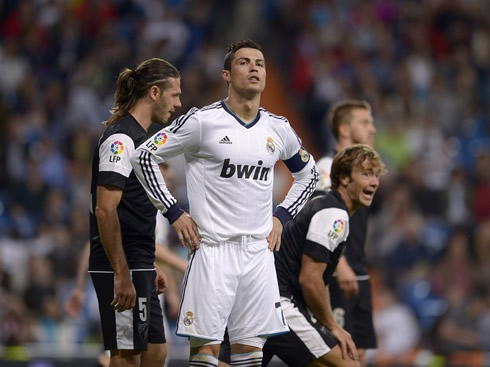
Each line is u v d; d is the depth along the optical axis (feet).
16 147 164.86
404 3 206.39
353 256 77.10
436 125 182.39
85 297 128.57
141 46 185.98
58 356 94.79
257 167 58.95
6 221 148.87
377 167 67.67
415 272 140.77
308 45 191.31
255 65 59.11
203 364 58.13
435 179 163.63
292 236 67.21
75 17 190.80
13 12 193.26
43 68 184.75
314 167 64.18
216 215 58.44
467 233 143.02
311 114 181.88
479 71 200.75
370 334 77.77
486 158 165.27
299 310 67.00
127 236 62.39
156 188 58.65
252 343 59.06
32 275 129.70
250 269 58.70
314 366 66.95
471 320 125.80
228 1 200.34
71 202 155.02
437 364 98.37
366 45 194.80
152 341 64.44
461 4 209.26
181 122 58.65
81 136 166.91
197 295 58.13
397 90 187.32
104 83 179.32
